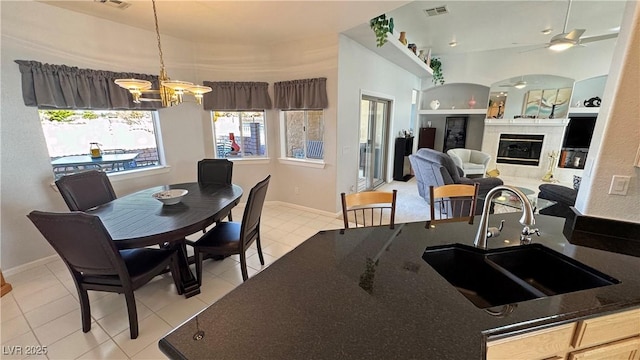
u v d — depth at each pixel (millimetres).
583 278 1246
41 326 1931
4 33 2430
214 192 2770
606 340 1041
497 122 6895
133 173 3461
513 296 1196
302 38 3760
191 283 2281
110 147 3473
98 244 1623
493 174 5219
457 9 3967
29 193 2674
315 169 4168
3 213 2533
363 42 4004
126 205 2371
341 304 916
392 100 5695
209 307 904
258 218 2570
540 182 6438
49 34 2691
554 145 6453
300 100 3932
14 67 2498
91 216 1546
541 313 898
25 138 2621
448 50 6609
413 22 4523
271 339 765
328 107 3811
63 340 1810
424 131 7805
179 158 3969
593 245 1445
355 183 4551
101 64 3086
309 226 3773
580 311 922
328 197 4141
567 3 3799
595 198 1604
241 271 2486
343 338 767
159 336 1852
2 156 2500
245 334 784
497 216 1891
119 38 3207
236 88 4047
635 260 1285
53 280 2490
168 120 3805
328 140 3932
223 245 2262
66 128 3078
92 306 2139
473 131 7652
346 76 3842
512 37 5426
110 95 3111
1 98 2455
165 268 2229
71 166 3197
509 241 1477
